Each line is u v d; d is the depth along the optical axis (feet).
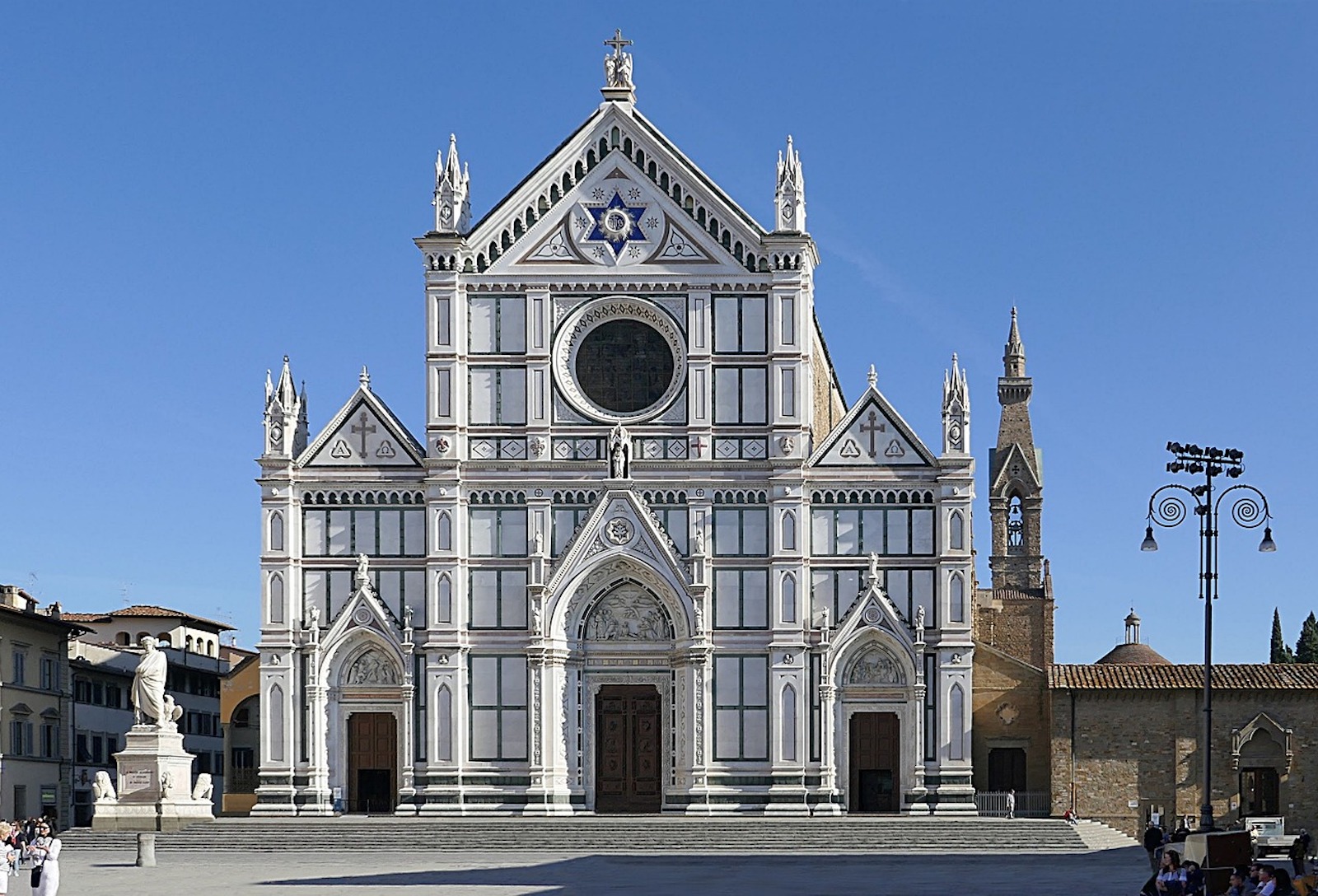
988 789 335.06
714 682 327.06
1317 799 323.16
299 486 333.01
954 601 325.01
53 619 417.90
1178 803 324.39
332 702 329.52
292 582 330.34
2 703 393.29
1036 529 542.98
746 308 333.01
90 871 255.09
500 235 335.26
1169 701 326.44
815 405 352.28
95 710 451.94
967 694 322.96
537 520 330.34
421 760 326.44
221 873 250.78
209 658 511.81
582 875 248.11
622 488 329.52
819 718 324.60
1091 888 221.87
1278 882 169.99
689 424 330.54
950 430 328.08
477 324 334.44
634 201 335.67
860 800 325.62
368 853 292.81
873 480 328.70
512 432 331.98
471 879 239.71
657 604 331.98
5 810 393.09
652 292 333.21
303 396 345.92
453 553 328.70
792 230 331.36
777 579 326.65
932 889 220.02
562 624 328.90
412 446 332.80
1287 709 325.42
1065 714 327.67
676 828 301.43
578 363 335.67
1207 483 242.78
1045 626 452.35
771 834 299.79
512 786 326.03
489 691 328.49
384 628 328.70
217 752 513.04
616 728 331.36
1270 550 242.58
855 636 325.42
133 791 307.78
